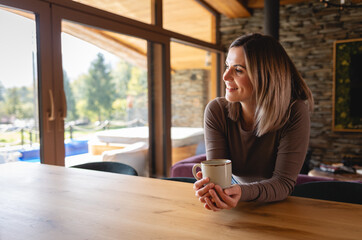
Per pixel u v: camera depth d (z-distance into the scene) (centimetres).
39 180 114
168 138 352
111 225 71
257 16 459
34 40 208
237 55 99
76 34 238
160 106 347
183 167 243
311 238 62
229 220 73
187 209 81
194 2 421
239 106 112
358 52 407
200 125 512
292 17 443
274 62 97
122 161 297
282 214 77
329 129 433
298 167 95
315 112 439
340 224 69
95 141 262
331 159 433
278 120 99
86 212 80
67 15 225
